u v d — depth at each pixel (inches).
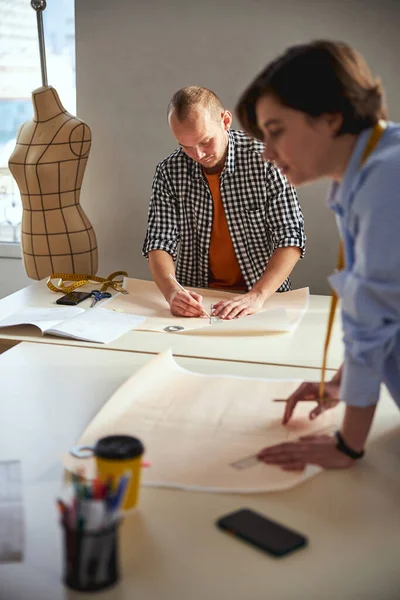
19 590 33.8
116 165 122.4
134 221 124.5
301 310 87.1
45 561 36.0
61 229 114.0
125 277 101.9
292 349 72.5
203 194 97.8
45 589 33.9
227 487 43.3
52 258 115.4
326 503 41.9
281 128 42.8
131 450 39.8
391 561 36.5
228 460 46.8
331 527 39.4
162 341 74.7
